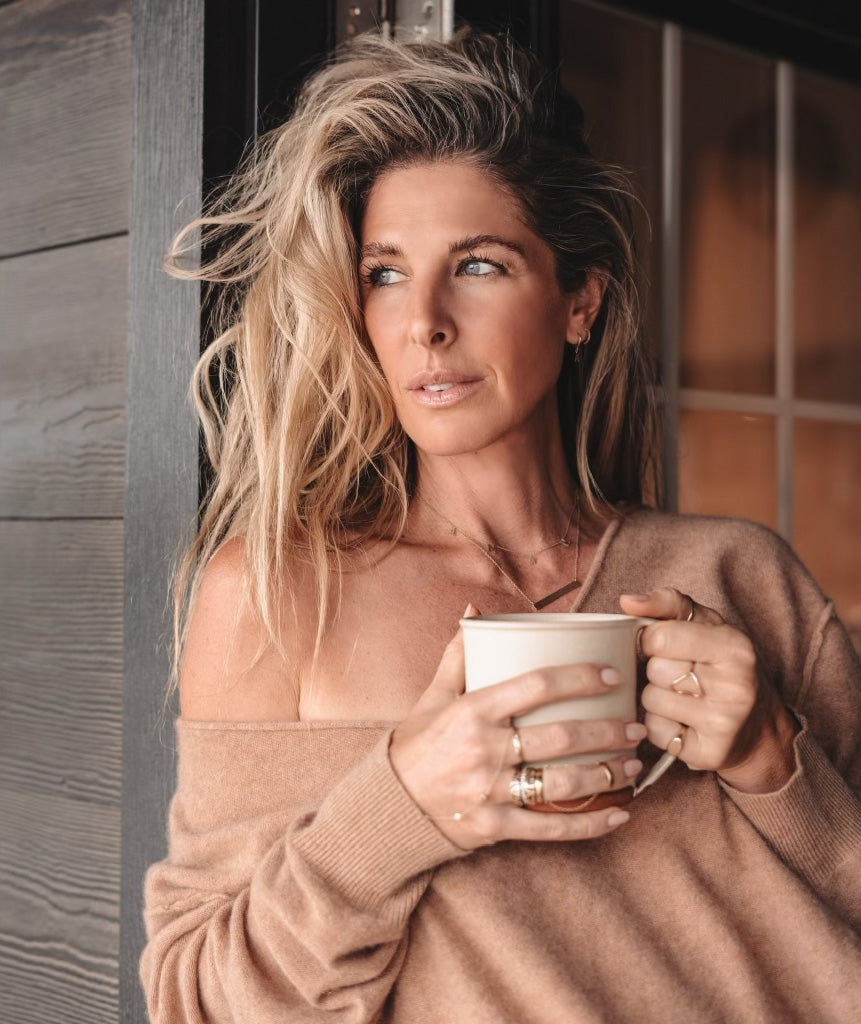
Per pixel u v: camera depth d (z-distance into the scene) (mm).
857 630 1864
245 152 1193
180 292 1187
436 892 928
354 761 969
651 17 1547
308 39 1239
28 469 1375
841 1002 975
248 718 1002
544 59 1376
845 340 1857
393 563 1068
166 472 1194
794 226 1763
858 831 1037
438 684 888
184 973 946
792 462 1770
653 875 977
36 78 1388
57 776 1323
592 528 1205
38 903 1337
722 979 963
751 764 990
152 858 1192
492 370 1031
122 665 1256
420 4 1305
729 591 1167
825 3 1709
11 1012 1363
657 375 1422
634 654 838
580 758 815
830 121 1812
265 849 947
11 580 1386
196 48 1175
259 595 993
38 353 1371
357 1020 885
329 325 1095
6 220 1415
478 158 1041
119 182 1280
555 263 1101
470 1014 900
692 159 1607
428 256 1026
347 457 1132
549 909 935
